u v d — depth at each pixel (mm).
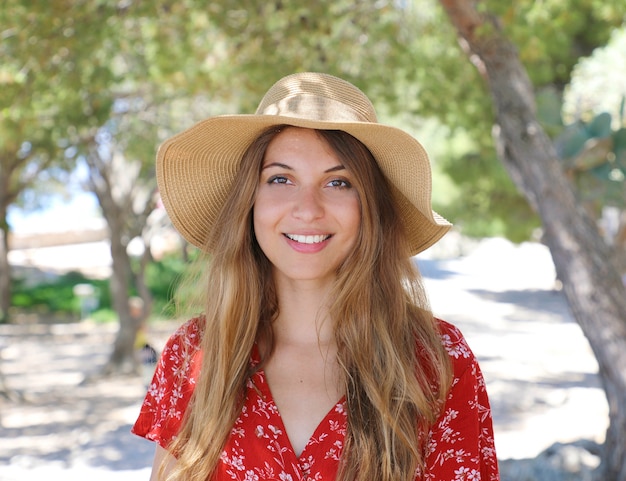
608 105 14859
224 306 2322
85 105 10984
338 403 2205
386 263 2318
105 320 30281
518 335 20172
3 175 16844
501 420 10734
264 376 2275
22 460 9812
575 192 6746
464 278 36719
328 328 2330
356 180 2227
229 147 2363
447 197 17859
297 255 2227
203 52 9977
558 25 8461
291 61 8602
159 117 15469
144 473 9203
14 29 7484
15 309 32094
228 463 2184
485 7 6406
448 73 9930
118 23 8352
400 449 2156
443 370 2242
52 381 16578
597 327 6469
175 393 2363
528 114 6801
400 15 9789
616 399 6488
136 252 31266
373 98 9602
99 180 16875
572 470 6656
